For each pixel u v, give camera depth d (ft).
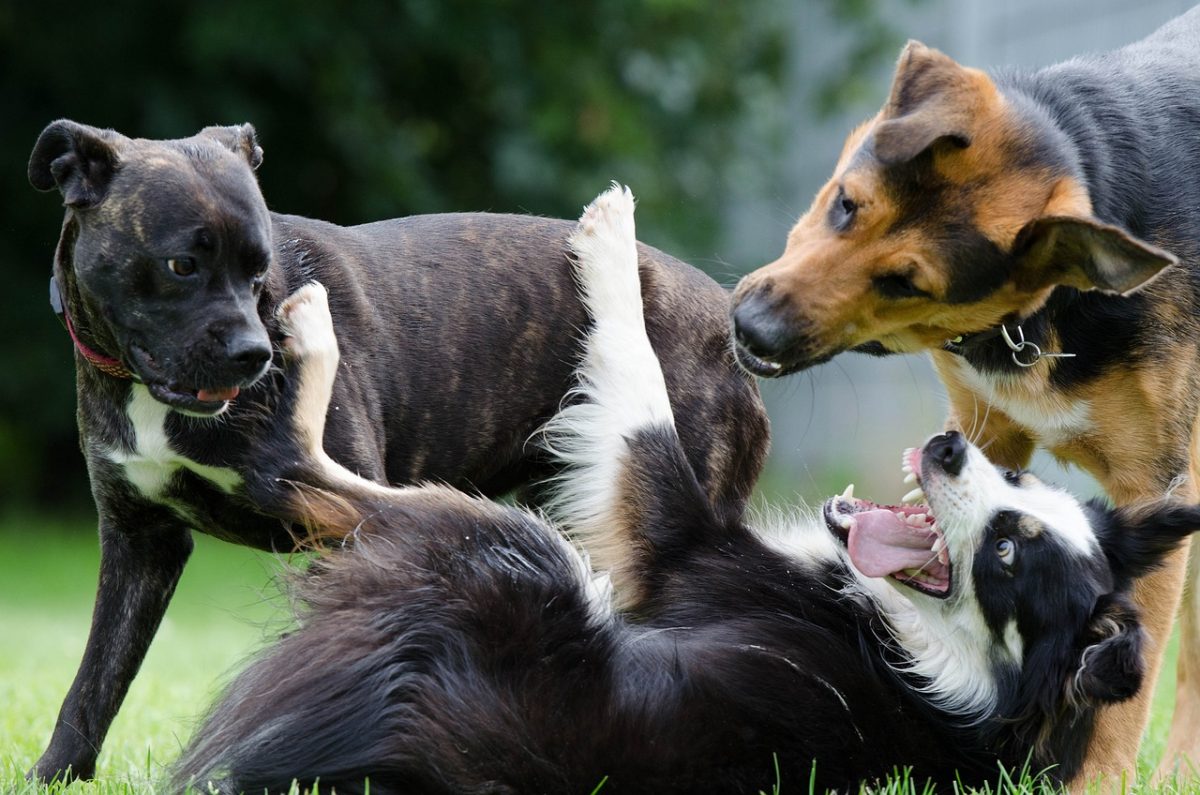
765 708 24.98
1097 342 28.76
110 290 24.67
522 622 25.08
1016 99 27.76
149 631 27.96
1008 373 29.50
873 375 97.86
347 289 27.91
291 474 26.25
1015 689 26.55
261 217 25.31
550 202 98.43
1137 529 27.81
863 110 109.40
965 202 26.21
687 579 29.43
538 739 23.15
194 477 26.43
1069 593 26.40
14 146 91.76
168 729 33.86
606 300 30.60
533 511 32.01
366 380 27.81
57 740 26.84
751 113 112.27
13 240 93.40
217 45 85.92
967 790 25.80
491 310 29.60
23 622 64.34
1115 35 68.69
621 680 24.80
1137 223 28.78
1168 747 31.71
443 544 26.25
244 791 23.17
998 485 27.14
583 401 30.76
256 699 24.34
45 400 94.02
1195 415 29.66
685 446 31.27
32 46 89.45
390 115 99.55
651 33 104.63
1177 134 30.04
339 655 24.32
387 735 22.97
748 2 113.39
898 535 28.12
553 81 98.58
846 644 27.63
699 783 23.45
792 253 27.91
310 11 88.53
